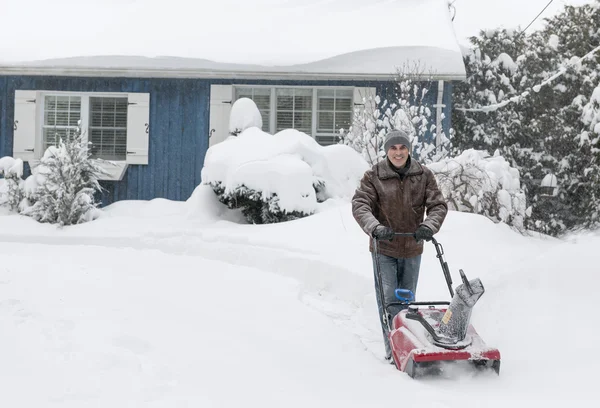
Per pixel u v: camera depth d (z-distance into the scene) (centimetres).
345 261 847
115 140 1641
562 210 1853
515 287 636
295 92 1598
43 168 1333
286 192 1228
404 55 1502
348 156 1337
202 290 768
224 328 597
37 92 1622
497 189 1138
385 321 545
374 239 553
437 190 577
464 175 1138
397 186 575
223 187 1302
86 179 1369
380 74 1497
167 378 442
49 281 749
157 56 1543
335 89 1587
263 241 1011
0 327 542
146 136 1600
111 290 729
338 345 567
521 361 505
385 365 516
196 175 1597
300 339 580
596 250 682
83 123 1631
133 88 1606
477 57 2041
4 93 1633
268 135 1359
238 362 492
